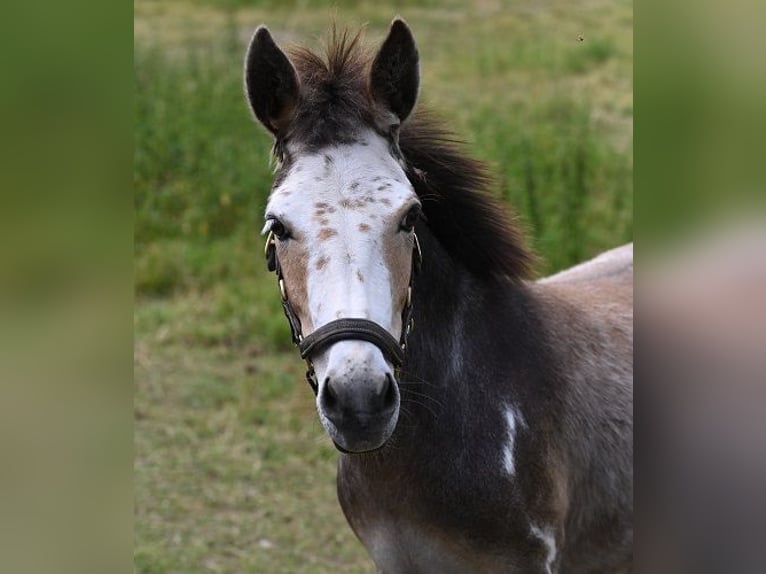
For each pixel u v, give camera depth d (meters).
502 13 19.06
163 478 8.24
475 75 16.08
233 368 9.91
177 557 7.25
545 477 4.52
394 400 3.65
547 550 4.52
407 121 4.39
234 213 12.34
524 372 4.61
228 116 13.81
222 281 11.40
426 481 4.35
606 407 4.93
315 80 4.23
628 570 5.17
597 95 15.48
